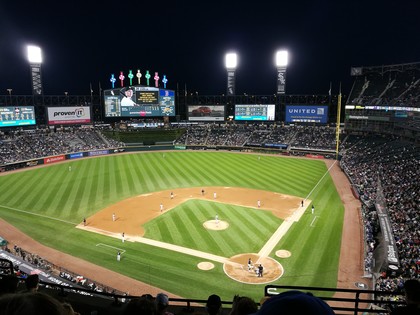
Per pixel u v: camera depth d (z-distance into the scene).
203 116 108.12
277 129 104.00
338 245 36.31
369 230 38.06
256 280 30.00
